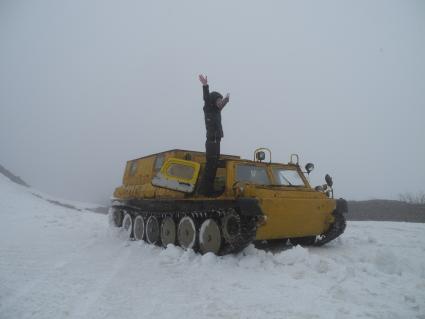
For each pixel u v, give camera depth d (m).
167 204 8.50
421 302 4.36
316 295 4.71
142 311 4.26
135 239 10.46
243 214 6.53
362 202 21.73
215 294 4.86
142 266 6.61
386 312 4.06
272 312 4.16
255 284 5.30
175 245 8.45
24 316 4.11
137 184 10.82
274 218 7.05
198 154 9.41
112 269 6.37
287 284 5.25
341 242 8.85
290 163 8.95
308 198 7.87
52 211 16.73
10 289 5.11
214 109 7.61
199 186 7.84
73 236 10.55
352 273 5.61
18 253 7.72
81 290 5.09
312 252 7.64
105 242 9.57
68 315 4.14
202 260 6.65
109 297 4.77
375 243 8.56
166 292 4.97
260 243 8.89
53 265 6.66
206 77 7.57
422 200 21.03
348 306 4.29
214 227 7.21
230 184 7.43
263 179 8.07
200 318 4.02
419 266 5.90
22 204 17.72
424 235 9.52
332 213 8.33
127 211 11.27
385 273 5.75
